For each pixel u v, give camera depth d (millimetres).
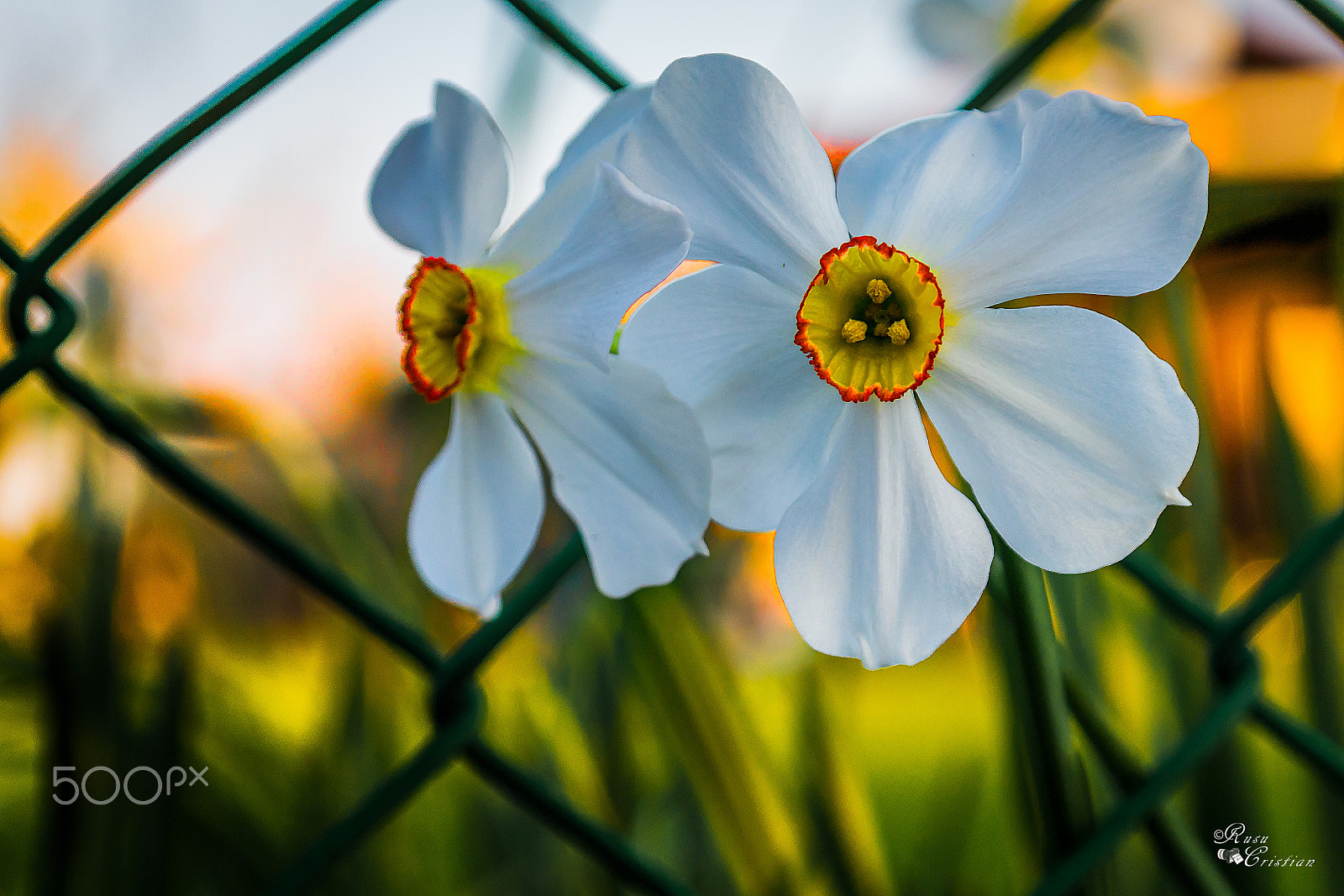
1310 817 301
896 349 214
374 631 246
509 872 335
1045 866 227
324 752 325
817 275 213
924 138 214
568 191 219
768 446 213
